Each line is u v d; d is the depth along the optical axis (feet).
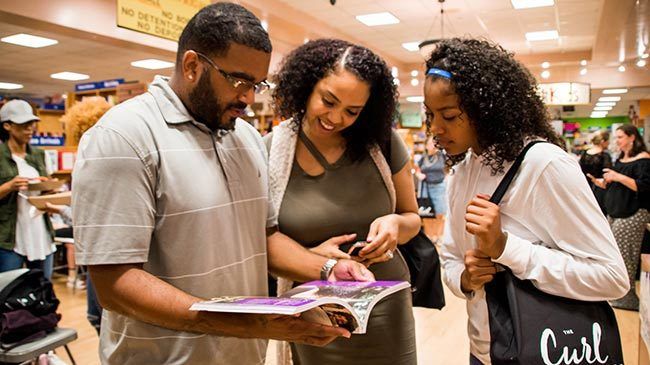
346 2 24.07
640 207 15.64
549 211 4.00
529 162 4.09
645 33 23.62
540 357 3.72
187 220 3.70
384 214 5.71
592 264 3.85
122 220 3.40
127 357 3.83
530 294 3.91
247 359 4.23
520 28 28.58
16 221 12.90
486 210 3.98
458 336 13.83
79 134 15.57
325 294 3.95
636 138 16.03
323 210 5.44
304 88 5.38
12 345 8.79
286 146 5.57
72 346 13.12
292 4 24.23
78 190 3.43
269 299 3.42
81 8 18.53
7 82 43.57
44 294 9.52
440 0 23.44
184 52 3.76
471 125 4.42
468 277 4.38
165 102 3.79
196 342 3.82
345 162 5.61
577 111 69.67
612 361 3.79
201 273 3.76
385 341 5.59
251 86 3.76
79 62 34.50
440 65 4.39
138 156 3.52
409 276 6.11
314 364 5.70
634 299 15.93
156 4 11.82
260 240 4.39
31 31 25.80
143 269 3.65
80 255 3.40
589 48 33.73
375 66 5.12
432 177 26.89
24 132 13.52
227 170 4.02
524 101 4.32
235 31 3.57
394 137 5.88
